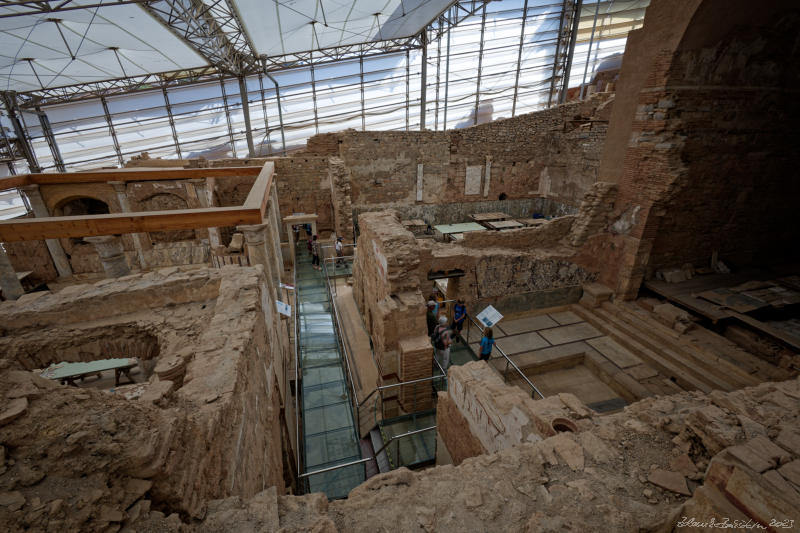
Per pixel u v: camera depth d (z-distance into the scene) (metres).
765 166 10.49
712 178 9.99
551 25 23.22
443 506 2.97
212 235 14.66
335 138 18.55
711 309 8.99
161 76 18.72
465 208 21.30
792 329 8.22
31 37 11.07
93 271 14.30
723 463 2.42
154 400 2.58
